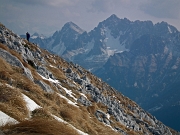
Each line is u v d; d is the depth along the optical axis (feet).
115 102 170.71
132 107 212.43
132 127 144.97
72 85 124.36
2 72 57.31
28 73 73.92
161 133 184.34
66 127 38.81
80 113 73.41
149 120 226.58
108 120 106.63
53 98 66.54
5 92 44.93
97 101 130.82
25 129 33.14
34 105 49.83
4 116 36.24
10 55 73.36
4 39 105.19
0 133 30.42
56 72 135.13
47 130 33.83
